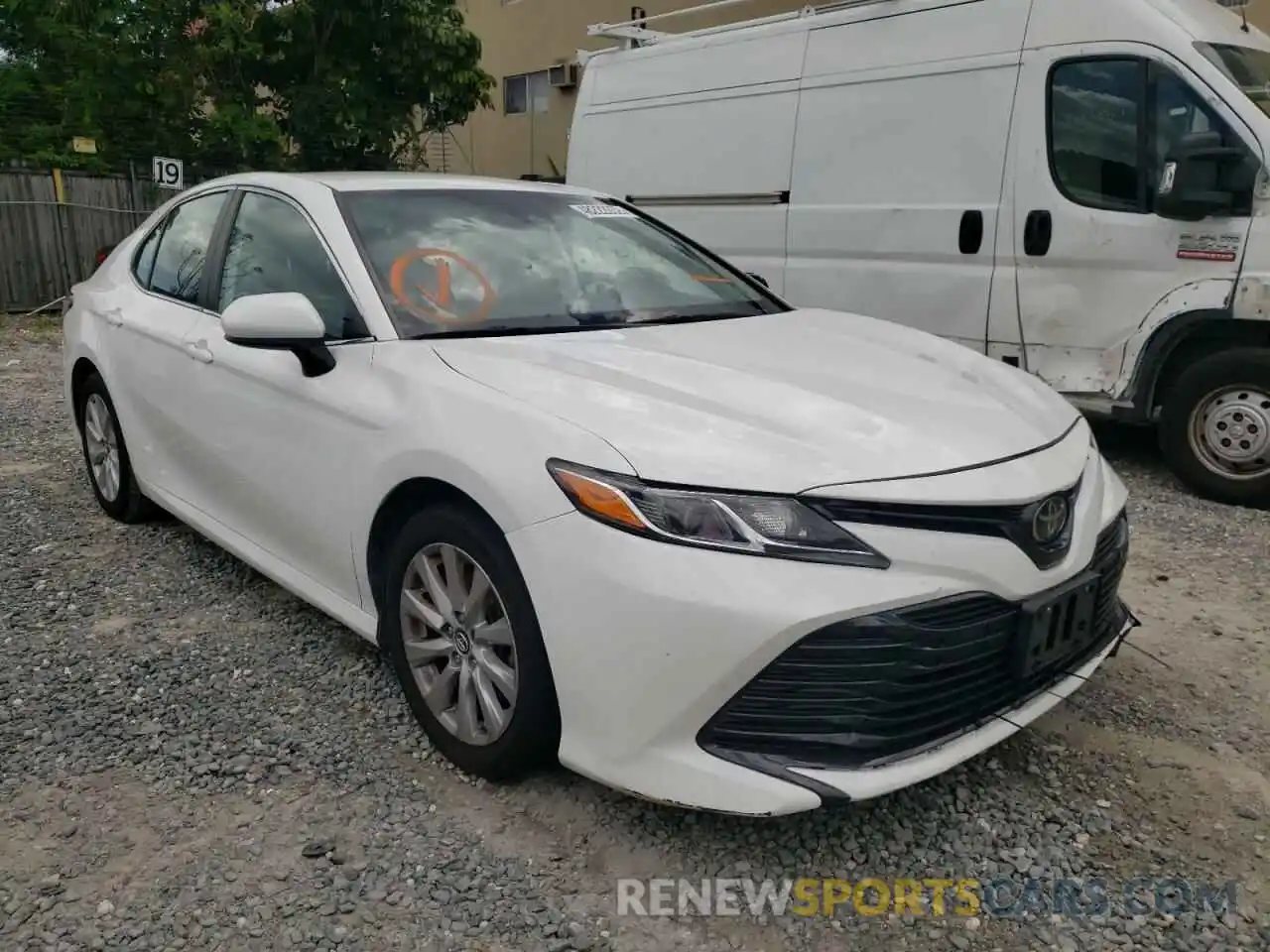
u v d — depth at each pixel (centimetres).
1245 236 531
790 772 231
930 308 659
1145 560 470
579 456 246
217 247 405
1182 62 545
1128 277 574
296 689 339
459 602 280
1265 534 511
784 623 224
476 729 282
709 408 262
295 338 306
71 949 225
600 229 398
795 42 709
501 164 2050
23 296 1348
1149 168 560
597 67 850
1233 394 554
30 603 407
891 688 232
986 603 244
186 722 319
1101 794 286
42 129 1542
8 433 686
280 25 1457
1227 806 280
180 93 1460
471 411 272
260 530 369
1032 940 232
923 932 235
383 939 229
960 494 239
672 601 229
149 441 443
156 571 441
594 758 248
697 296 383
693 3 1498
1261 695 342
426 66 1535
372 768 294
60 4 1429
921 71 644
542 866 253
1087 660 284
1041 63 593
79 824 268
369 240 339
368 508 302
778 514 231
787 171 718
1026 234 607
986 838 267
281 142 1524
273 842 262
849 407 268
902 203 662
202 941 228
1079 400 609
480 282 341
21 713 324
